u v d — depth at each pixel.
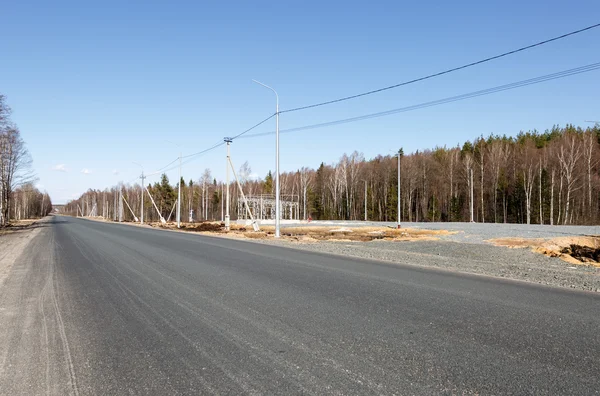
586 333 5.25
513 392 3.51
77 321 5.91
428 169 76.62
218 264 11.89
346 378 3.78
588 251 18.39
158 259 13.15
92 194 181.50
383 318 5.90
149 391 3.55
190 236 26.72
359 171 84.75
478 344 4.78
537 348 4.66
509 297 7.52
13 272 11.02
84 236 26.06
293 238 25.92
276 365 4.11
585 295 7.90
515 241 21.75
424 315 6.09
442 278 9.73
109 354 4.51
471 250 17.81
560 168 57.25
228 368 4.04
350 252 16.31
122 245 18.84
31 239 24.45
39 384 3.76
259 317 5.95
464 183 72.38
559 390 3.55
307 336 5.05
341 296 7.40
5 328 5.64
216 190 109.62
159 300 7.13
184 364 4.16
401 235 29.50
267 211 71.62
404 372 3.93
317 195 93.69
